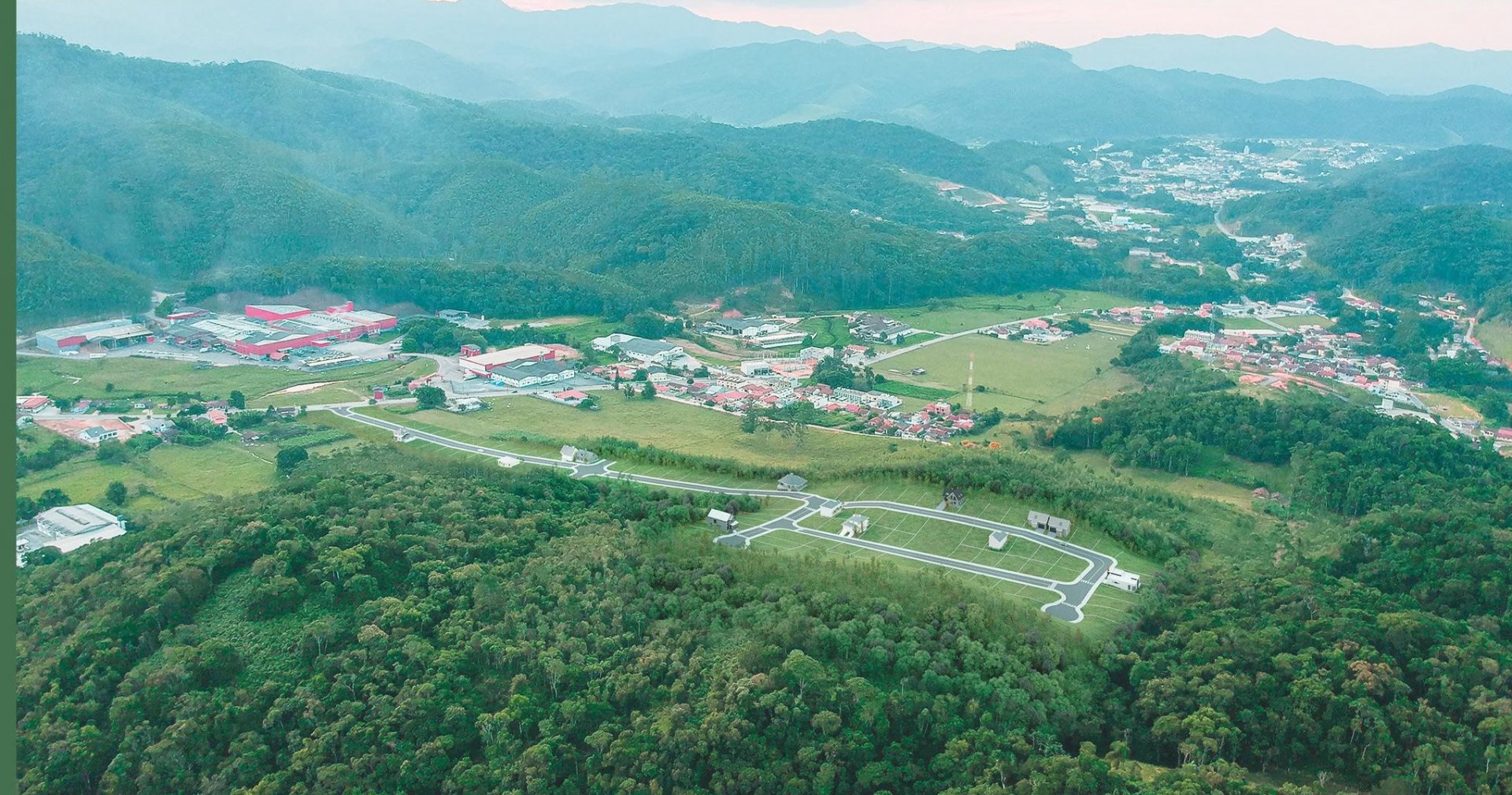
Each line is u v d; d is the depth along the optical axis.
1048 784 107.88
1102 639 140.50
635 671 125.12
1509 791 108.50
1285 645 131.75
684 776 112.81
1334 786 116.00
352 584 135.50
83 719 118.62
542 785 112.69
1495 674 121.69
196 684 122.25
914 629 132.38
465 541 151.50
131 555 146.25
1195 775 110.25
